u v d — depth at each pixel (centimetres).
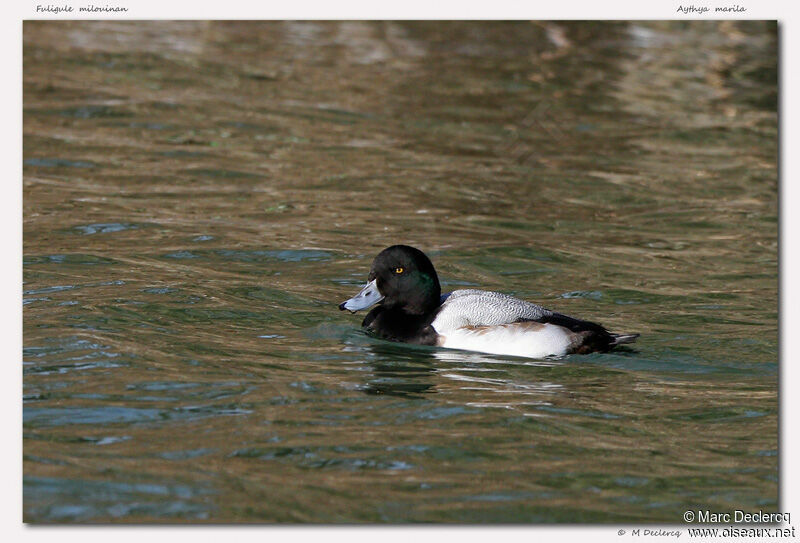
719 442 923
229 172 1855
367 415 954
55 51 2586
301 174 1869
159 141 2000
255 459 862
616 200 1816
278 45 2764
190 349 1110
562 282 1405
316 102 2314
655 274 1448
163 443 885
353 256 1478
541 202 1789
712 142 2181
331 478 836
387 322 1171
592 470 864
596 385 1044
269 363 1078
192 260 1430
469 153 2048
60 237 1488
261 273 1395
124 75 2425
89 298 1255
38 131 2000
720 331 1211
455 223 1656
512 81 2541
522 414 966
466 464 868
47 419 923
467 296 1171
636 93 2498
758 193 1869
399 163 1962
